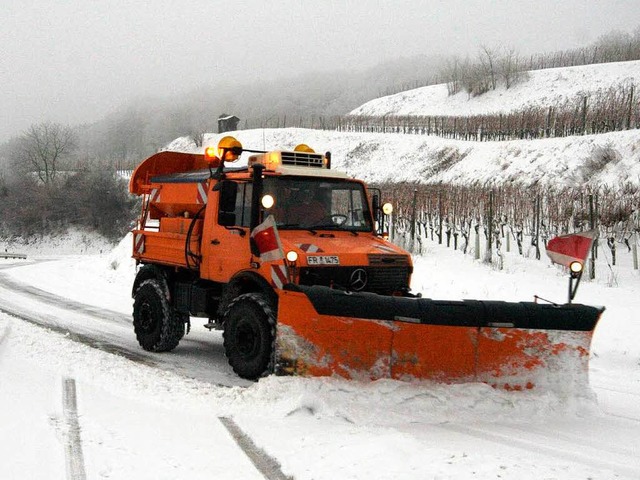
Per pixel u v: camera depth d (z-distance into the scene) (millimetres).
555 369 6047
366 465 4410
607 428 5645
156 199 9070
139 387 6688
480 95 85188
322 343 5957
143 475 4234
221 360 8594
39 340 9234
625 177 30203
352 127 84312
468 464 4504
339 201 7746
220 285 8180
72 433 4980
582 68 79188
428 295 13633
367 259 6953
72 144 83750
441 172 51719
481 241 23922
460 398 5816
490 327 5891
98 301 15250
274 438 5070
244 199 7402
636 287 15461
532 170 38344
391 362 5957
